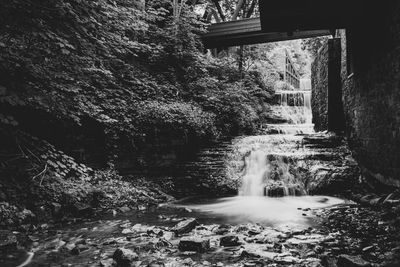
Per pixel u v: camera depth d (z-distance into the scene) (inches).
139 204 292.7
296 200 319.9
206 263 140.0
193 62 512.1
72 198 245.8
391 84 246.4
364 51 311.6
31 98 208.8
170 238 183.0
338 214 239.8
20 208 207.5
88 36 225.3
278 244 164.2
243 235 188.2
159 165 363.3
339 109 443.2
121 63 397.4
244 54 789.9
